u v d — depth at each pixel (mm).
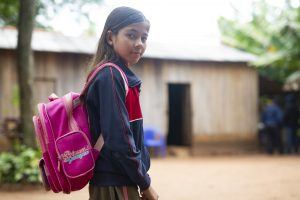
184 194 7742
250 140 17531
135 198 2295
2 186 8172
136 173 2195
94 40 16250
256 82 17688
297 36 17609
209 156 16453
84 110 2332
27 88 8711
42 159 2398
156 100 16062
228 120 17219
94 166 2271
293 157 15930
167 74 16281
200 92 16797
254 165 12891
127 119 2211
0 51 14031
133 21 2344
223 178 9922
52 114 2303
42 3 17047
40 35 15664
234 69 17375
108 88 2225
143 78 15914
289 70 19453
